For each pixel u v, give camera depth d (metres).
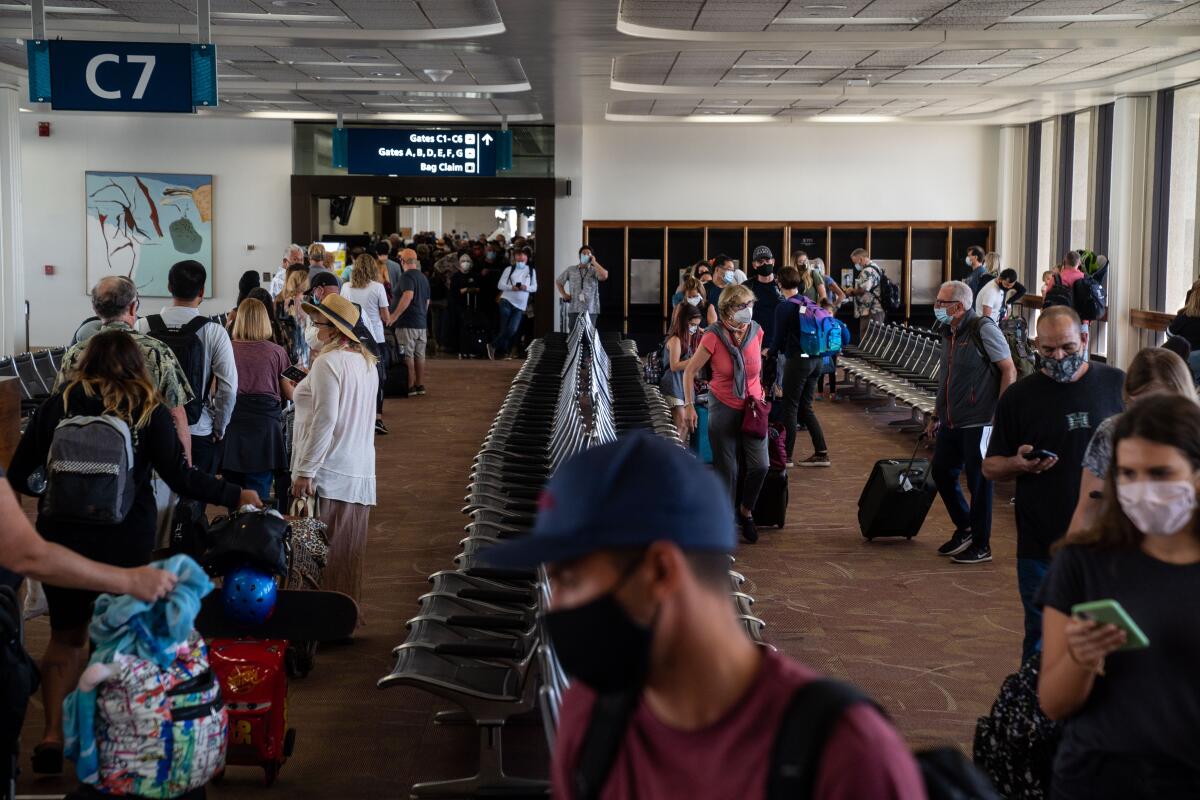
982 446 7.61
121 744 3.19
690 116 20.19
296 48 13.41
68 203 20.52
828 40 12.23
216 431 6.09
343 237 23.69
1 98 15.45
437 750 4.60
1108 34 12.06
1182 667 2.30
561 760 1.48
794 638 5.99
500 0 10.04
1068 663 2.36
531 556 1.27
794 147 21.19
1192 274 15.89
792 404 10.59
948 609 6.49
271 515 4.36
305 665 5.35
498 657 4.13
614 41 12.23
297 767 4.43
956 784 1.43
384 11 11.41
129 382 4.30
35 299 20.64
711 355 7.75
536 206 21.11
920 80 15.65
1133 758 2.34
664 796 1.33
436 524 8.48
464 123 20.94
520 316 20.36
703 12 11.16
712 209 21.33
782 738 1.25
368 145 18.02
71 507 4.11
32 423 4.37
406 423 13.27
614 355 12.44
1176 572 2.35
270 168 20.70
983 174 21.27
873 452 11.59
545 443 7.69
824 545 7.92
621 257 21.42
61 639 4.32
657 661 1.29
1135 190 16.88
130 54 9.03
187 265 6.00
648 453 1.31
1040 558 4.48
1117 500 2.42
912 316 21.52
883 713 1.29
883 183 21.27
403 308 14.78
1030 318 20.47
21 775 4.25
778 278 10.77
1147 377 3.81
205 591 3.29
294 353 9.11
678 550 1.28
